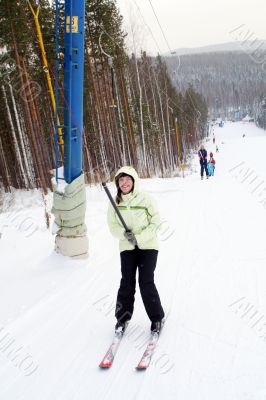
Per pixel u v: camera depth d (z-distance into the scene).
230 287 4.99
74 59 5.41
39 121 21.47
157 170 41.28
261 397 2.87
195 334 3.89
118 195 3.95
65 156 5.80
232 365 3.31
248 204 10.89
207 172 20.91
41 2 17.16
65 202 5.88
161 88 48.31
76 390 3.17
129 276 3.99
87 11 22.84
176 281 5.34
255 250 6.45
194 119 85.12
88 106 25.09
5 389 3.28
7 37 17.27
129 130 31.58
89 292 5.08
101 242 7.26
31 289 5.23
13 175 27.17
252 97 170.00
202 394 2.97
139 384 3.17
